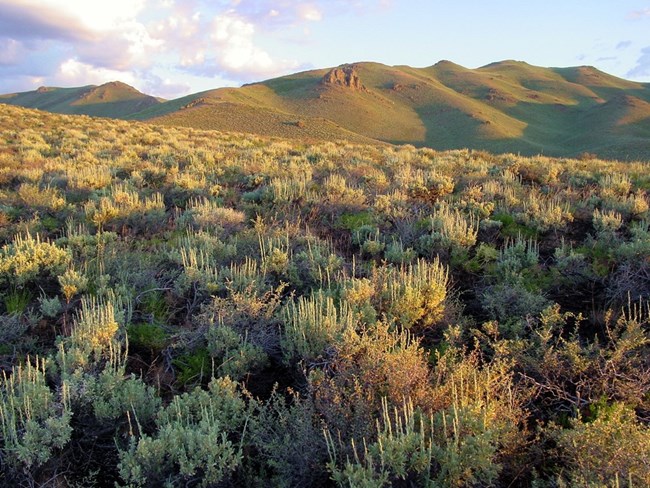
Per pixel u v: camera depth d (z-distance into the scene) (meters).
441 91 169.38
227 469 3.08
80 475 3.33
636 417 3.55
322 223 8.68
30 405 3.38
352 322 4.50
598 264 6.05
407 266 6.51
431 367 4.32
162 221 8.66
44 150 18.77
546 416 3.77
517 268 6.16
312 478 3.07
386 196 9.05
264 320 4.90
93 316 4.57
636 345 4.05
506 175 11.51
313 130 84.62
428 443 3.09
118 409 3.58
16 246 6.02
